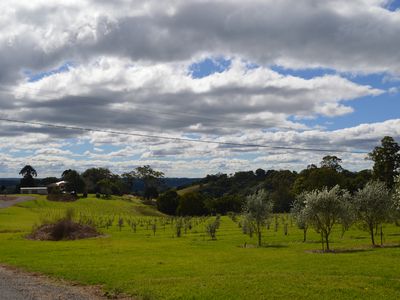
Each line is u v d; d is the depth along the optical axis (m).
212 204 126.12
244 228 51.50
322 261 26.89
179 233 54.81
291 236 50.22
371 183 40.88
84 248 38.28
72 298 17.92
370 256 29.08
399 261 26.34
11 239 49.81
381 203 37.84
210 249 36.84
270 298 16.69
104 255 32.66
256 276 21.31
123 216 103.88
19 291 19.39
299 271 23.05
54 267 26.38
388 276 21.27
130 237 53.12
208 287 18.75
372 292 17.55
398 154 81.00
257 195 45.31
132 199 167.50
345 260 27.14
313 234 52.44
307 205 36.16
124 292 18.83
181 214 120.38
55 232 52.34
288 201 128.88
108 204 138.00
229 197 127.69
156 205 141.12
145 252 34.53
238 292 17.66
